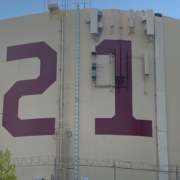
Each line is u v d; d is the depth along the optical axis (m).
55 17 44.09
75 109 40.50
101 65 41.78
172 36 45.06
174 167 40.31
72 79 41.53
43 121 40.84
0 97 43.47
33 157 40.06
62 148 39.34
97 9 42.91
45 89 41.78
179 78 43.88
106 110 40.53
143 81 42.00
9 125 42.00
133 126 40.31
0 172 32.22
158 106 41.50
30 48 43.84
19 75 43.31
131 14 43.09
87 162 39.09
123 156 39.41
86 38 42.91
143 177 39.22
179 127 42.00
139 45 43.22
